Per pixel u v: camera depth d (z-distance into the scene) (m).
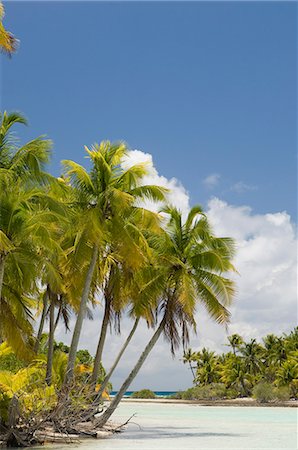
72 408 23.02
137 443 23.69
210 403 88.94
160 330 29.28
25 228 22.70
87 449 20.55
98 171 27.94
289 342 99.69
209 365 112.06
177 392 108.44
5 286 24.91
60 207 23.73
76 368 32.09
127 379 28.64
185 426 37.53
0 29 17.00
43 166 23.44
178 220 30.73
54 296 31.56
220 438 28.00
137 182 28.03
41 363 31.00
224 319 29.19
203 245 30.19
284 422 44.25
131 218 27.69
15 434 20.45
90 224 25.80
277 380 89.88
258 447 23.94
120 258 29.31
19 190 23.48
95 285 31.11
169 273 29.53
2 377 23.50
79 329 26.53
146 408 73.50
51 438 22.42
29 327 24.98
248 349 103.00
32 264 23.70
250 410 69.50
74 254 26.27
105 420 27.89
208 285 29.62
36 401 21.30
